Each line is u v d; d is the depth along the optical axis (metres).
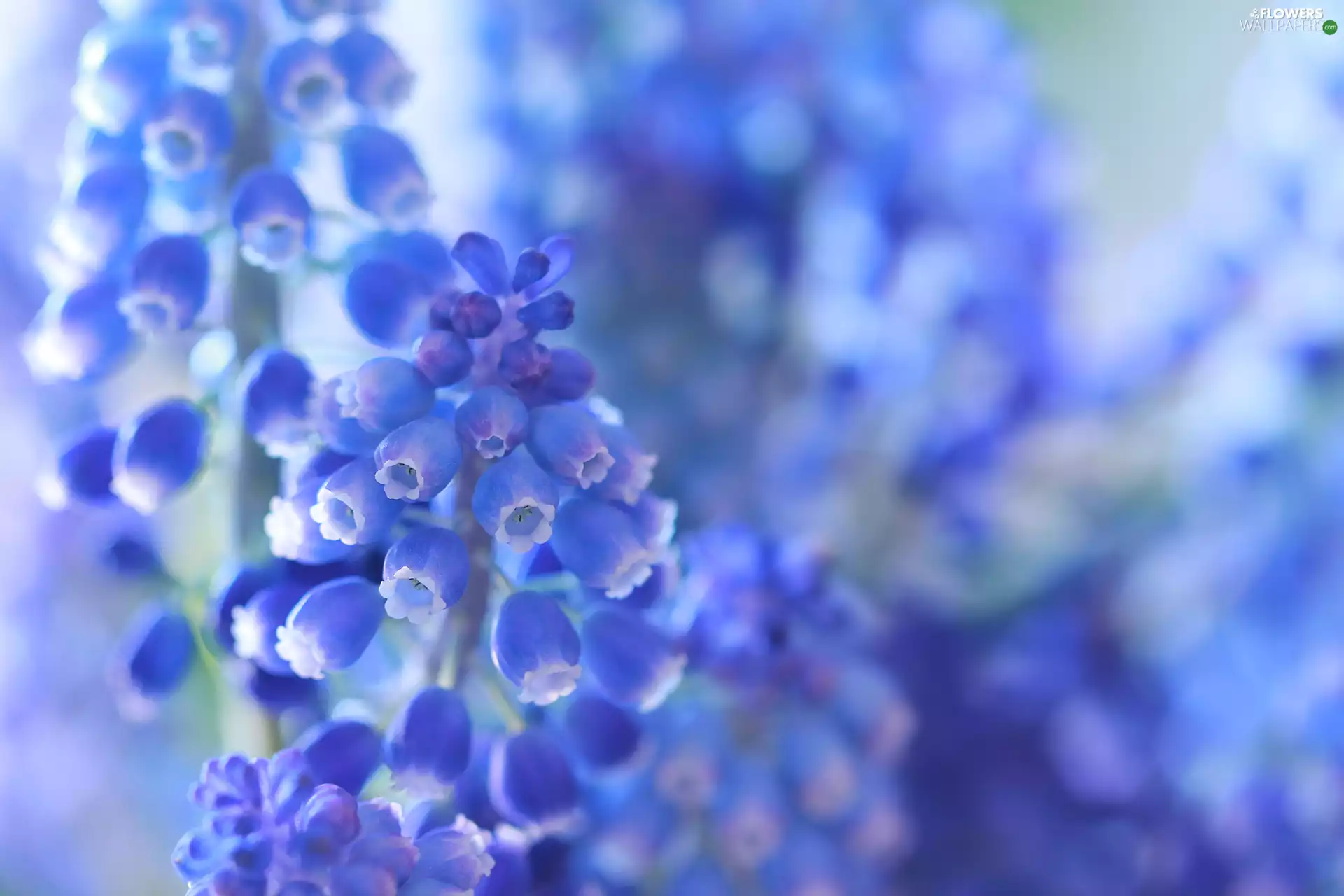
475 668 0.22
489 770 0.22
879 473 0.28
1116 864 0.27
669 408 0.28
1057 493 0.29
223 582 0.22
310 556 0.21
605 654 0.21
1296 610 0.27
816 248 0.29
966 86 0.29
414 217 0.22
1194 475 0.28
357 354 0.23
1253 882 0.26
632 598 0.22
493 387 0.21
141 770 0.28
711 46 0.30
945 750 0.27
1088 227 0.31
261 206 0.22
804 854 0.24
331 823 0.20
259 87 0.22
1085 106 0.35
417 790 0.21
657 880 0.24
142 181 0.22
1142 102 0.35
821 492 0.28
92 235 0.22
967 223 0.29
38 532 0.28
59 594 0.28
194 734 0.28
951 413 0.28
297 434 0.22
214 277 0.22
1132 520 0.28
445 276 0.22
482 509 0.20
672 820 0.23
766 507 0.28
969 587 0.28
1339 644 0.27
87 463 0.22
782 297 0.29
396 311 0.21
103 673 0.28
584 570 0.21
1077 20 0.35
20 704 0.28
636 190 0.29
